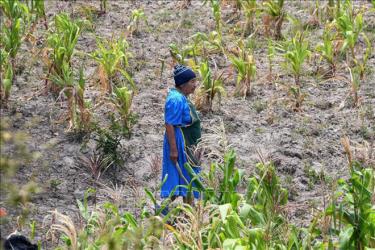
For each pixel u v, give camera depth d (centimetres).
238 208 1139
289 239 1064
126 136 1515
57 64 1667
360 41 1941
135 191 1216
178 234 1059
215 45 1839
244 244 1041
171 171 1222
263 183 1115
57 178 1384
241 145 1485
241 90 1678
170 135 1209
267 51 1908
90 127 1520
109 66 1656
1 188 921
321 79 1752
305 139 1507
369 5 2148
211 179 1166
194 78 1227
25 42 1933
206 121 1567
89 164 1367
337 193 1116
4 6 1917
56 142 1491
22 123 1552
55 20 1848
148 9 2189
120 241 1052
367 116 1582
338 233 1076
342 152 1456
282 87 1705
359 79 1733
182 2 2177
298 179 1380
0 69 1628
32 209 1276
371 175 1134
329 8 2039
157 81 1753
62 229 1073
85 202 1166
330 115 1591
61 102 1644
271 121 1566
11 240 1077
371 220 1057
